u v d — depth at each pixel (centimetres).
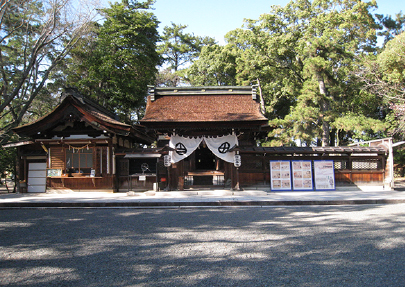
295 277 409
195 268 450
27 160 1856
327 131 2497
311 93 2366
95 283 397
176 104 1684
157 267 456
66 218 911
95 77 2580
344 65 2480
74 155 1755
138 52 2711
